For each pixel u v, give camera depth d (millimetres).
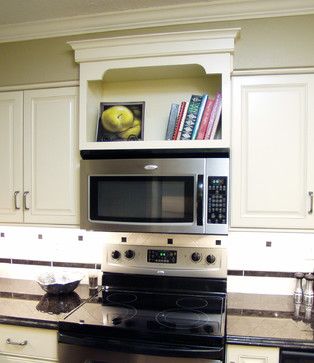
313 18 1515
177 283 1828
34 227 1906
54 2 1584
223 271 1790
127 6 1619
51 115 1743
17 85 1780
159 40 1554
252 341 1289
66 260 2055
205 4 1574
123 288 1876
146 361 1312
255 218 1551
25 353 1473
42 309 1577
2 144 1807
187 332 1307
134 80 1845
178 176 1521
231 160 1562
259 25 1554
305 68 1511
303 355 1255
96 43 1608
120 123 1713
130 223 1578
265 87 1538
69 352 1394
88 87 1686
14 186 1796
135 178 1574
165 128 1807
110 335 1357
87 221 1638
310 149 1500
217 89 1758
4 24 1763
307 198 1504
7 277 2145
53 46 1747
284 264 1826
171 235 1859
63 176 1733
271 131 1533
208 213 1502
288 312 1561
